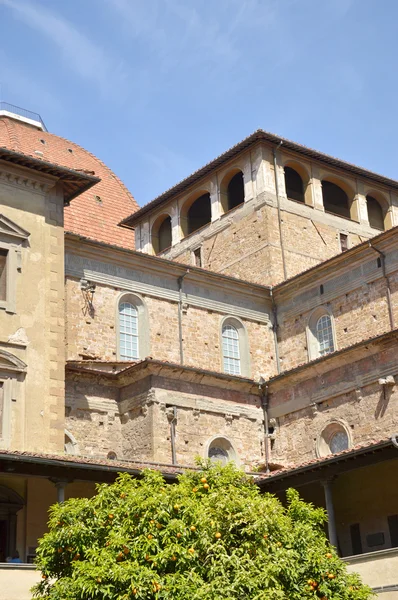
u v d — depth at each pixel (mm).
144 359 44156
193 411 45406
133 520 25578
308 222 57625
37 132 87750
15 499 35812
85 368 43906
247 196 57719
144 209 64125
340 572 26625
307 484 36875
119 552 24891
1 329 37844
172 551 24688
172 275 50156
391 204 61875
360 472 38156
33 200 40688
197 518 25625
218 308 51344
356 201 60312
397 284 47031
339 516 38562
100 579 24031
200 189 61156
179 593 24016
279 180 57500
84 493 37406
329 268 50375
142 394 44219
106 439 44156
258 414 48406
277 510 26938
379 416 43312
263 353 52156
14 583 29812
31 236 40031
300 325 51688
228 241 58094
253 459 47188
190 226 63219
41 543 26297
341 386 45344
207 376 46219
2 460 32719
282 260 55500
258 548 25484
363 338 48062
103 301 47250
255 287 52781
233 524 25688
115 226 77562
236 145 57875
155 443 43094
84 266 47094
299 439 46969
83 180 41750
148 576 23953
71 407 43375
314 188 58719
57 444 37781
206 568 25000
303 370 46969
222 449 46531
